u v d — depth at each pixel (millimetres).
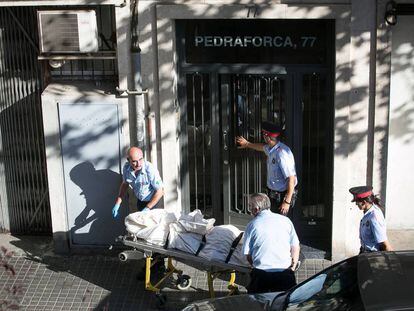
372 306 6129
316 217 10328
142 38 9570
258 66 9906
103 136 9875
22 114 10539
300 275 9688
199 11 9398
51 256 10344
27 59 10281
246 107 10148
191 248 8711
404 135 10367
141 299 9297
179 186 10297
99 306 9164
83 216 10203
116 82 10047
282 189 9609
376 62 9320
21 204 10891
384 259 6934
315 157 10133
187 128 10266
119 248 10273
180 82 10070
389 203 10641
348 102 9453
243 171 10383
